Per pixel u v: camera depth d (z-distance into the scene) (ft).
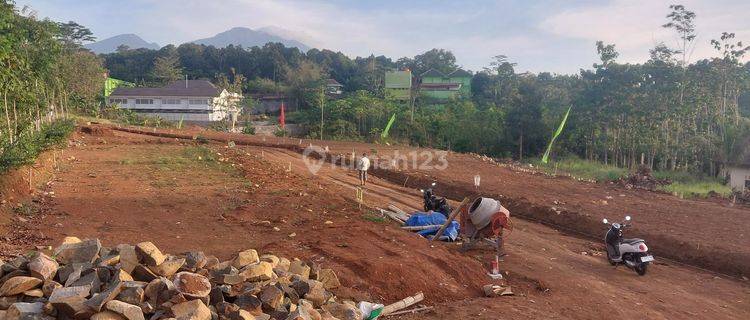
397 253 33.78
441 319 25.48
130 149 91.04
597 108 189.16
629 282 37.96
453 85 316.81
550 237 53.62
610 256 42.14
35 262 19.16
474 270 34.42
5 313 17.12
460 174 95.40
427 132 218.79
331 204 53.72
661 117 170.40
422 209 62.85
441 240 44.52
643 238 52.06
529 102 205.36
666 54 181.98
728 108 180.65
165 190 52.54
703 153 157.07
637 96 176.04
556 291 32.96
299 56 416.67
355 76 403.95
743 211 67.92
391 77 322.34
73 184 51.98
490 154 205.77
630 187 93.81
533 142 202.69
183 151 91.45
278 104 333.83
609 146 185.68
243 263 23.80
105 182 54.65
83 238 32.76
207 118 272.72
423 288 29.40
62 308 17.39
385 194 71.61
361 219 47.37
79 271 19.40
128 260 20.61
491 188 79.51
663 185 106.11
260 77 399.85
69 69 170.19
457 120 216.74
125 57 420.36
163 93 274.57
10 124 56.90
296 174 78.43
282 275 24.58
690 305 33.32
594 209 65.16
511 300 30.01
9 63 57.21
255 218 42.93
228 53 412.36
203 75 402.11
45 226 34.99
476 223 40.75
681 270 43.68
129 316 17.52
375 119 230.27
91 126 122.11
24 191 42.96
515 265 38.60
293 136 229.86
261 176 68.95
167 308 18.48
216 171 69.87
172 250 31.37
